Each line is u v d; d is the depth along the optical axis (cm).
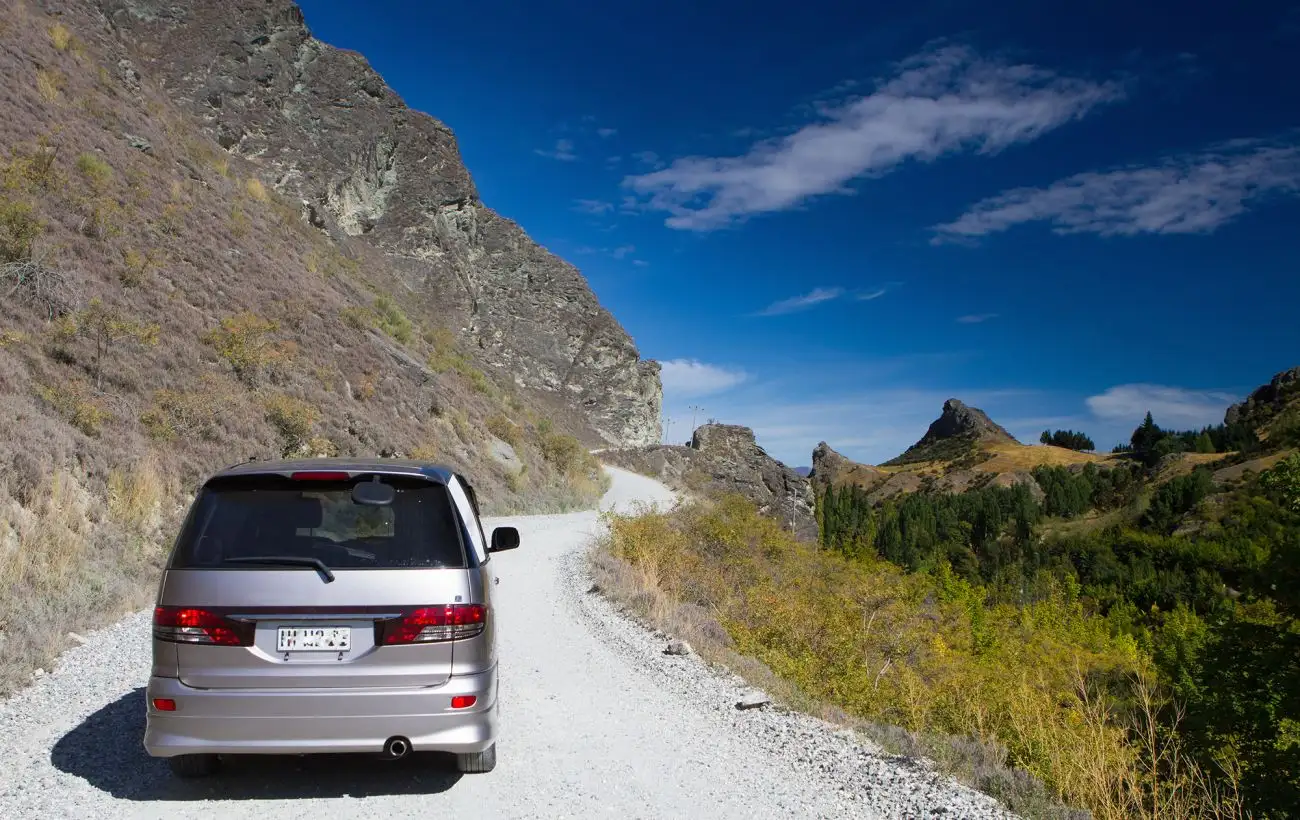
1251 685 1065
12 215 1745
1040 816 482
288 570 429
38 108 2531
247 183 4153
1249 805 861
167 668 418
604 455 8050
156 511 1255
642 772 520
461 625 442
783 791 500
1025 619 3016
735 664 877
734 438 9575
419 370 3272
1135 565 10606
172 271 2264
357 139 9494
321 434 2081
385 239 9462
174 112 4491
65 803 422
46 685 646
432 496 475
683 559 1609
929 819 457
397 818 424
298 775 481
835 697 870
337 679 420
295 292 2903
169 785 456
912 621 1309
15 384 1282
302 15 9819
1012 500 17075
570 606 1192
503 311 11219
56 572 909
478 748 444
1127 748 602
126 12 7875
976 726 802
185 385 1764
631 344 12775
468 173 11369
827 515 15175
